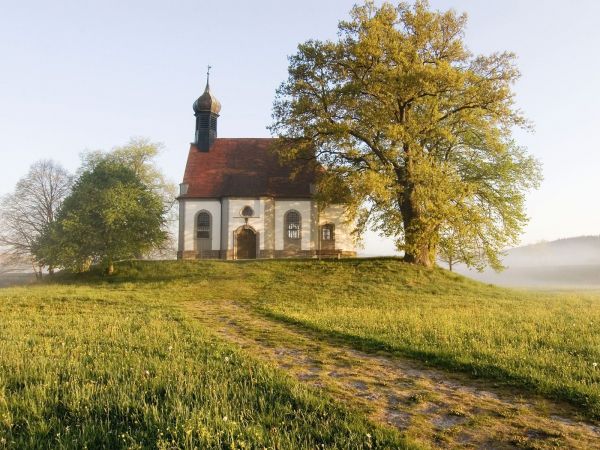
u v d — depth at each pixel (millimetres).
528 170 38969
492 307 24125
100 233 38562
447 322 16844
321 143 37000
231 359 11203
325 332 15672
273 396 8398
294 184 48281
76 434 6902
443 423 7539
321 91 35906
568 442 6789
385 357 12109
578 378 9664
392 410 8094
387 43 32500
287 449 6250
